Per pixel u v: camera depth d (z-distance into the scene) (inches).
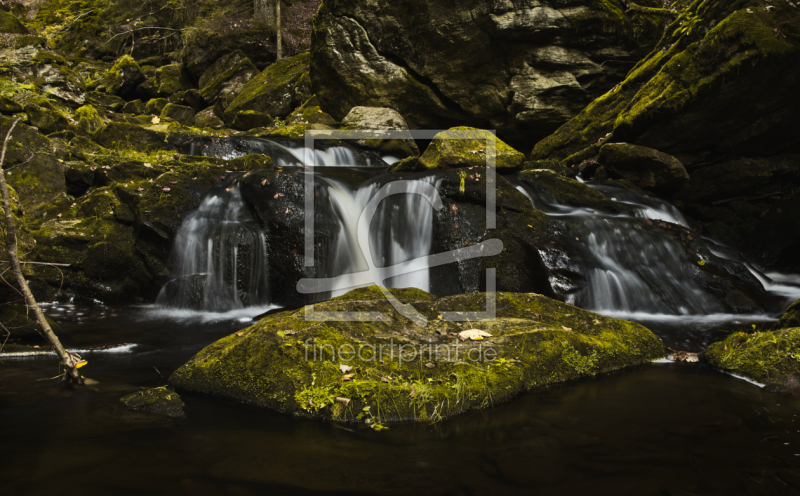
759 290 252.5
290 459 85.3
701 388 123.3
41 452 86.4
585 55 420.8
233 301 245.8
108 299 251.9
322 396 105.0
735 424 101.0
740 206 364.2
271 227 250.1
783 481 79.3
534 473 81.2
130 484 76.4
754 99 313.6
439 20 432.5
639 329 155.0
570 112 436.5
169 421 100.5
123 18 776.3
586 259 245.8
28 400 111.6
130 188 272.4
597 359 137.3
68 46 763.4
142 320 214.1
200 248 249.8
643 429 98.6
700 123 333.1
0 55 476.7
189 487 75.7
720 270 258.4
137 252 258.1
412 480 78.6
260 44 671.1
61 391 117.7
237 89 616.4
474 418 103.8
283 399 106.5
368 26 460.4
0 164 110.0
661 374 135.3
